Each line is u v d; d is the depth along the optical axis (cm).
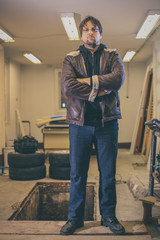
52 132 646
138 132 793
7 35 525
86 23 202
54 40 582
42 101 907
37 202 438
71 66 207
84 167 215
